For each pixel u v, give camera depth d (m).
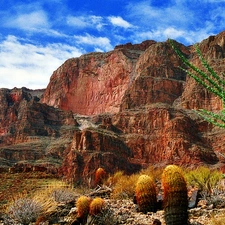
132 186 13.23
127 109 135.00
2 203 13.92
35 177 19.78
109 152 100.56
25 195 13.48
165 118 120.19
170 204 7.64
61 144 125.88
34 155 117.50
